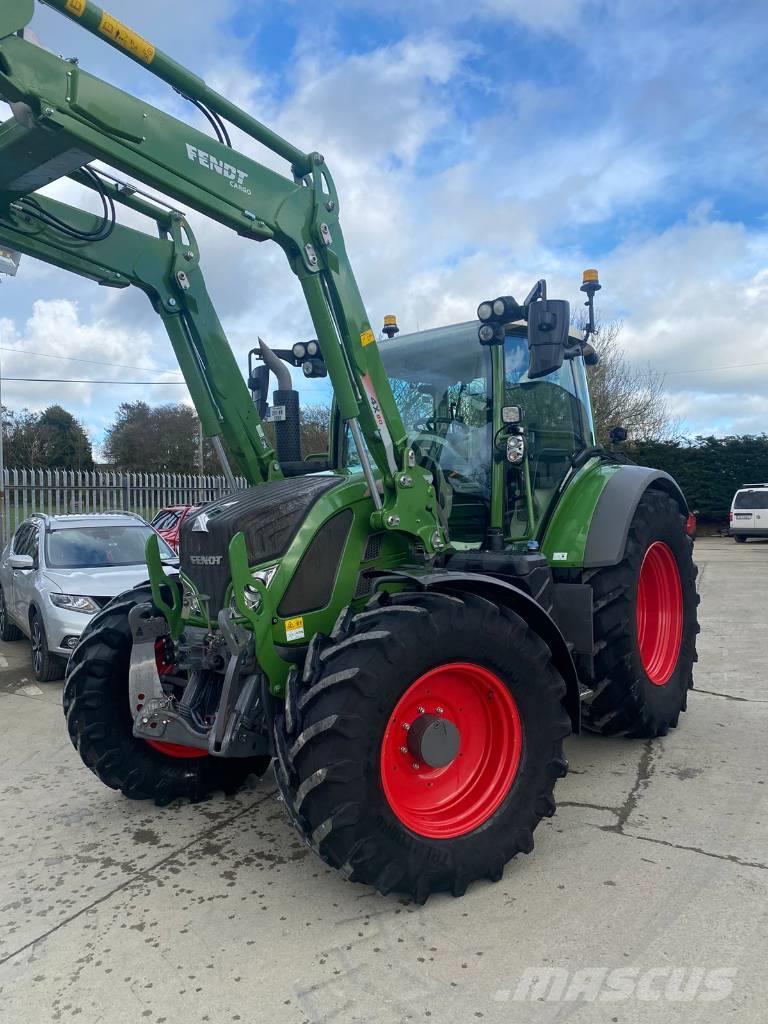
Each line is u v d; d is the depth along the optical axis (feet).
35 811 12.92
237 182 9.77
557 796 12.59
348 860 8.73
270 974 8.10
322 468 14.93
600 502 14.15
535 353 10.90
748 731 15.79
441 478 13.32
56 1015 7.59
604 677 14.02
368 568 11.09
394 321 17.61
